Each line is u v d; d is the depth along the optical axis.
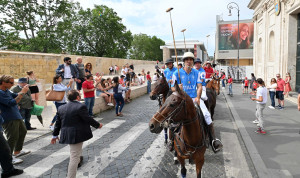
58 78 6.80
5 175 4.23
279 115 9.24
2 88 4.49
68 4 31.16
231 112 10.25
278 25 16.17
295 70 14.99
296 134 6.69
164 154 5.39
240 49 37.44
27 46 28.66
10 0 27.12
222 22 38.00
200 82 4.10
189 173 4.44
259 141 6.14
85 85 8.58
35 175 4.35
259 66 23.02
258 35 23.20
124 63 36.06
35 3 28.78
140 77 20.03
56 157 5.21
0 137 4.06
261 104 6.78
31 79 7.70
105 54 48.53
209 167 4.69
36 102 7.85
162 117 2.80
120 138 6.60
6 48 28.70
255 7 23.75
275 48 16.89
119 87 9.25
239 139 6.53
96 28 44.94
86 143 6.18
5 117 4.61
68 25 33.06
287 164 4.70
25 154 5.37
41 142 6.18
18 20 28.44
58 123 3.92
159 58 92.94
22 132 5.09
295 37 14.82
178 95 2.95
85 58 25.09
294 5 13.73
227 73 29.17
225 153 5.44
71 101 3.87
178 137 3.48
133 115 9.66
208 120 3.83
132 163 4.90
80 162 4.84
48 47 29.81
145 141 6.34
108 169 4.62
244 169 4.60
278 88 10.57
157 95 5.96
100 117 9.28
